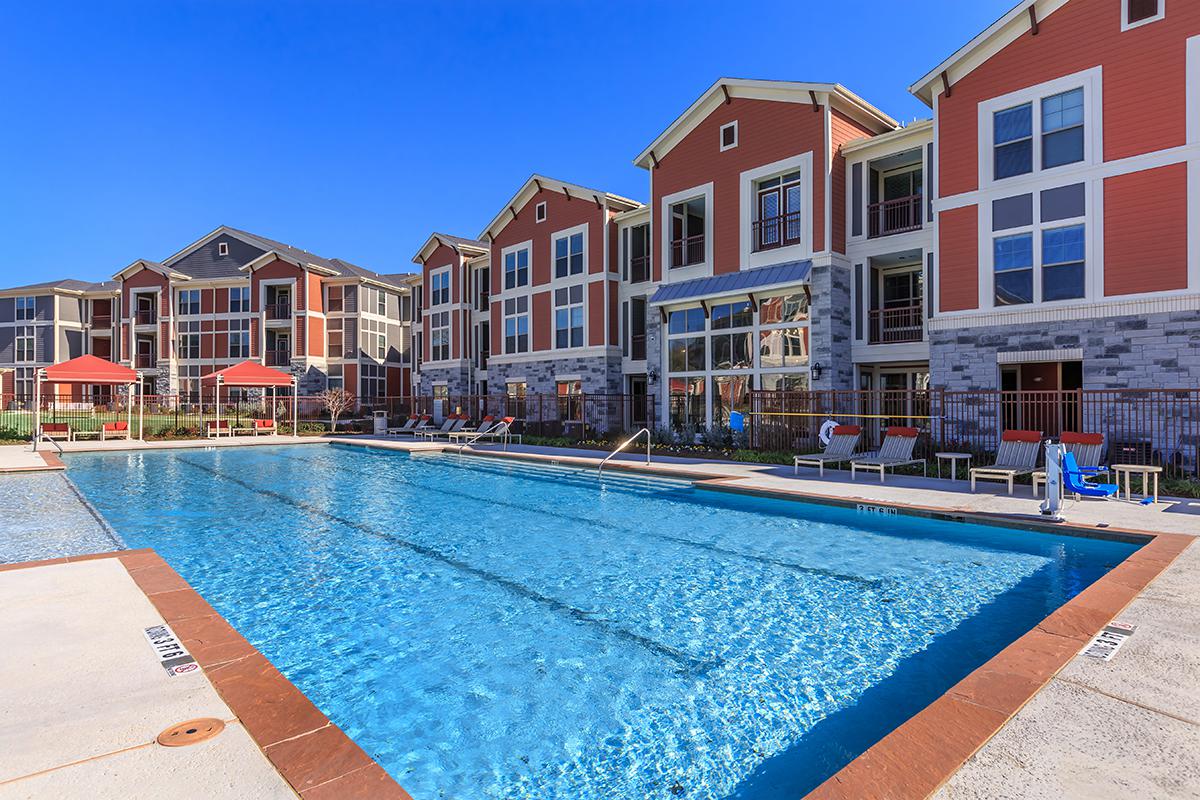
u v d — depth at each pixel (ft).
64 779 8.28
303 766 8.64
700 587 21.21
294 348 138.10
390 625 18.02
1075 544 24.81
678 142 70.38
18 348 160.86
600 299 84.79
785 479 40.68
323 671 15.10
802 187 59.98
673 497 39.81
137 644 13.12
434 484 47.03
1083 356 43.01
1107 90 42.39
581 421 80.94
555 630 17.58
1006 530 26.66
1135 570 18.15
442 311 116.47
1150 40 40.81
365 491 43.42
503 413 95.81
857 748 11.62
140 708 10.35
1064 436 35.32
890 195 61.93
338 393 124.77
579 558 25.07
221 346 148.56
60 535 29.32
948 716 9.86
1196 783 8.04
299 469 56.75
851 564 23.81
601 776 10.89
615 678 14.60
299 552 26.25
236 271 157.38
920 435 48.52
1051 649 12.56
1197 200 39.06
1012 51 46.37
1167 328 39.91
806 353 59.62
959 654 15.66
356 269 158.71
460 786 10.64
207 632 13.79
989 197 47.32
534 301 93.86
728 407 65.72
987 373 47.14
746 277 63.46
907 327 58.80
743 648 16.22
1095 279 42.65
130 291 154.61
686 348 69.41
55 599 16.01
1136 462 39.22
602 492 42.65
